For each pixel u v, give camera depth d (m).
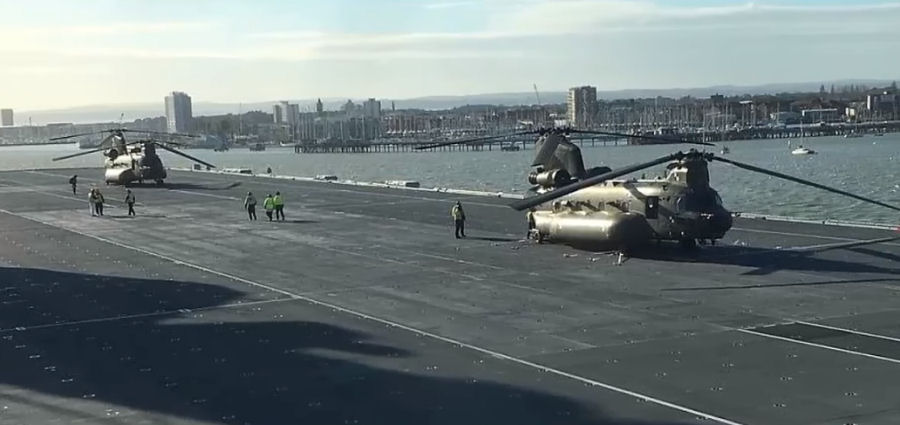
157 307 29.30
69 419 18.22
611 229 36.31
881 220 80.00
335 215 55.97
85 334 25.78
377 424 17.44
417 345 23.58
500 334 24.52
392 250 40.75
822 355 21.41
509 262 36.44
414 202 63.03
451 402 18.67
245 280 34.00
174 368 21.91
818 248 37.25
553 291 30.30
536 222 40.78
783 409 17.58
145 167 80.50
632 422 17.12
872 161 182.62
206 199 68.06
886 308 26.20
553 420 17.34
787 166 174.88
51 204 66.50
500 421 17.38
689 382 19.55
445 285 31.98
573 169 39.91
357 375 20.89
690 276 32.09
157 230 50.06
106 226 52.34
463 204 60.56
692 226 35.53
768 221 46.47
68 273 36.41
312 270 35.97
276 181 85.62
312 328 25.86
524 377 20.33
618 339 23.56
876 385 18.94
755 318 25.44
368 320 26.73
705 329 24.34
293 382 20.47
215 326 26.39
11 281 34.75
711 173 156.25
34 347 24.38
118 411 18.67
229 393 19.73
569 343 23.33
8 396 19.88
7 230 51.22
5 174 102.81
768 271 32.53
